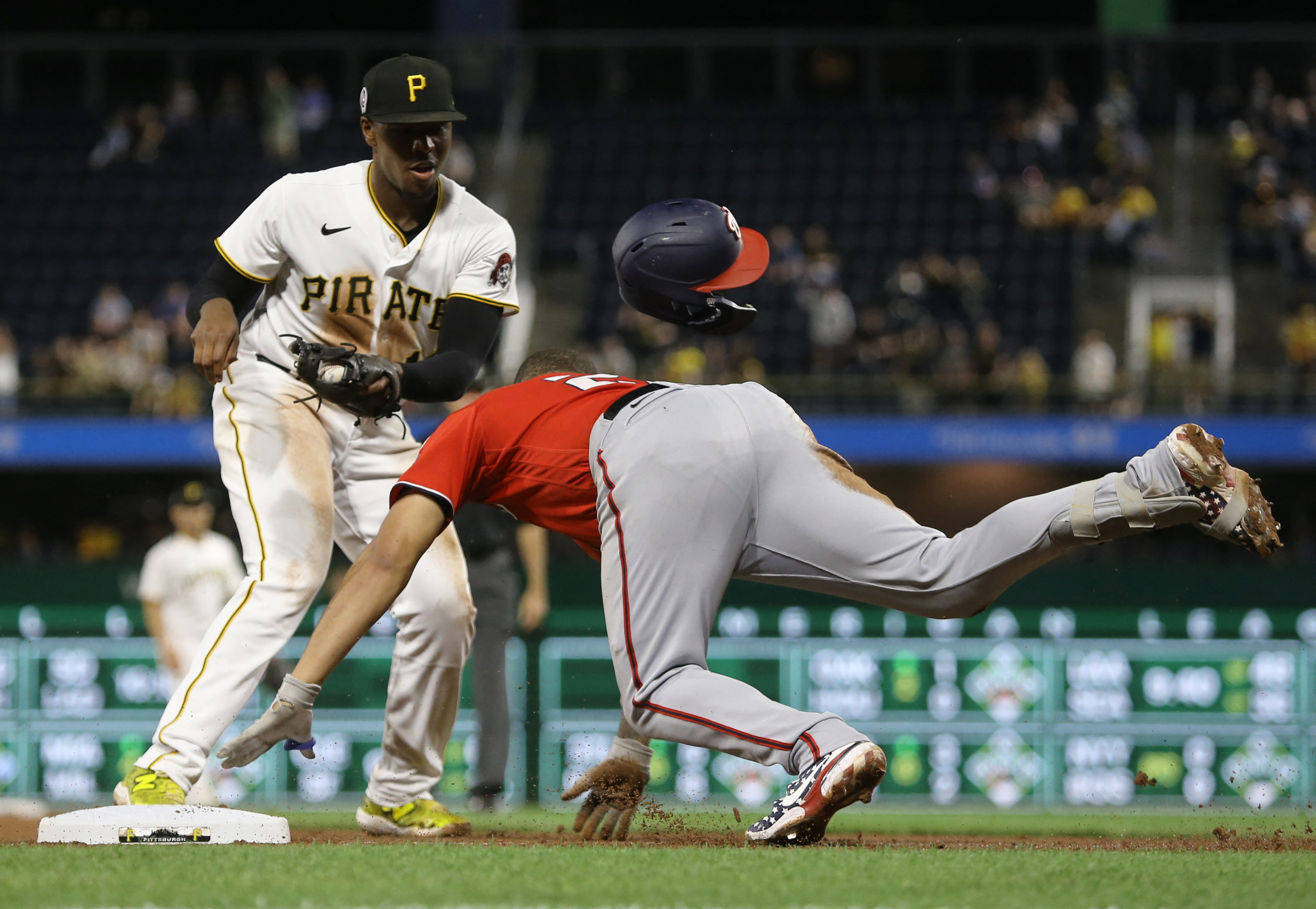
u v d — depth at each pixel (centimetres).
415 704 1413
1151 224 6600
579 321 6419
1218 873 945
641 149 7581
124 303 6138
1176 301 6309
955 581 1078
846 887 855
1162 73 7575
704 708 1078
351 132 7525
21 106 7831
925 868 955
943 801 2777
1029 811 2672
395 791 1440
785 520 1109
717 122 7719
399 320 1378
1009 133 7262
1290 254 6438
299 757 2741
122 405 4894
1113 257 6500
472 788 2217
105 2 9169
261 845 1140
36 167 7331
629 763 1265
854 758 1041
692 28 9100
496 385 3475
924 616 1125
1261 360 6138
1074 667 2784
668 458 1085
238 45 7675
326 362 1165
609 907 775
